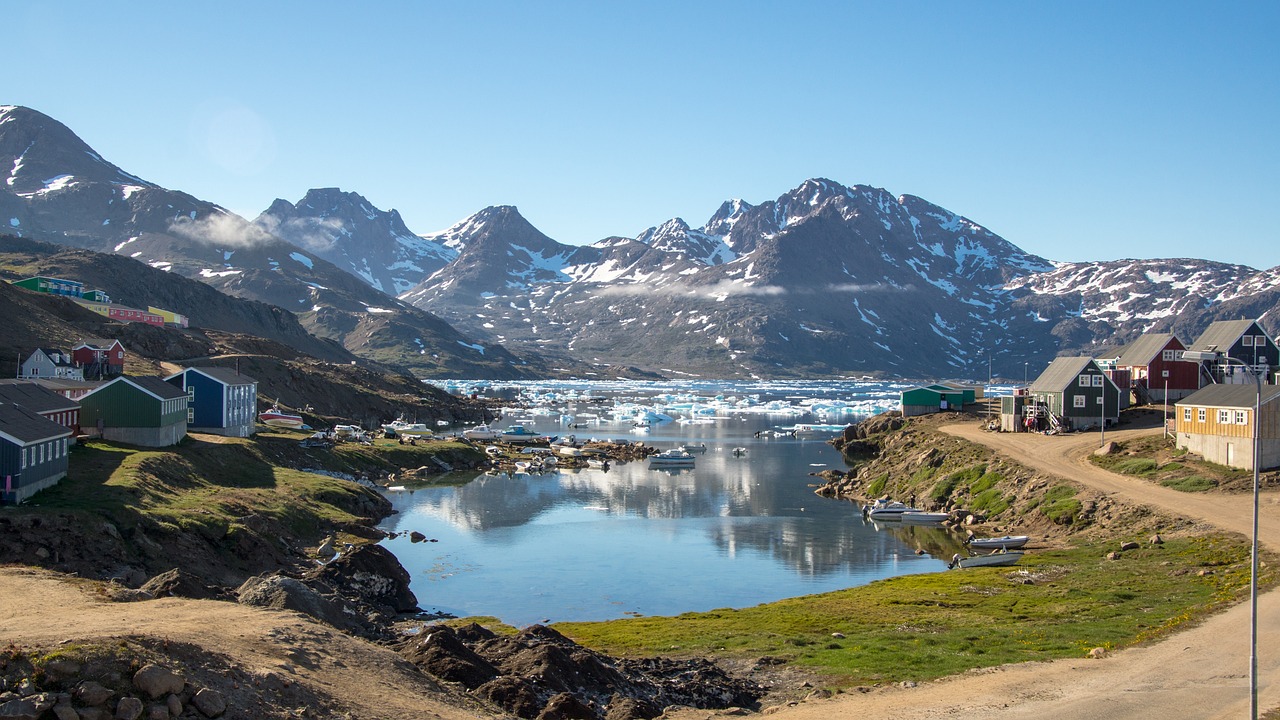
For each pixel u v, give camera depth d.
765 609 57.41
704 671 42.81
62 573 45.66
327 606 43.72
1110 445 95.12
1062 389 114.06
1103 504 76.25
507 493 110.25
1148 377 126.00
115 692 25.48
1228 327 128.00
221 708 26.52
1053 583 59.34
